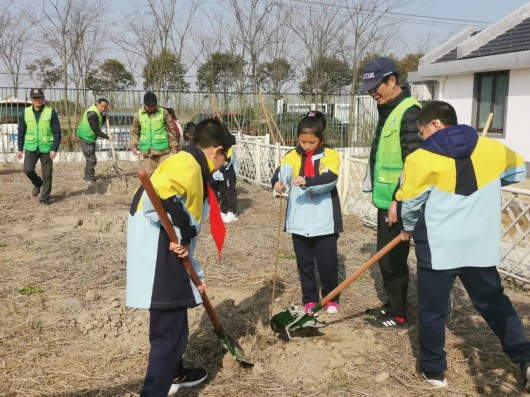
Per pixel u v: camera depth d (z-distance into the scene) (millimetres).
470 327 4082
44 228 7238
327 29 19344
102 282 5090
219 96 16484
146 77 20234
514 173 3137
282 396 3166
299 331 3982
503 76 13117
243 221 7844
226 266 5594
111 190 10234
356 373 3422
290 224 4258
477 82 13750
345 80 20500
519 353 3191
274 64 19328
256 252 6125
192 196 2807
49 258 5809
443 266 3053
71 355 3631
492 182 3064
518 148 12828
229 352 3516
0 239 6605
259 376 3371
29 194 9719
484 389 3248
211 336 3863
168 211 2756
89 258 5820
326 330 4047
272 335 3889
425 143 3086
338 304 4512
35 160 8750
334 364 3496
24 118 8641
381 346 3746
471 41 13914
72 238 6684
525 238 5141
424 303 3178
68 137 15336
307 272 4324
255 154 11391
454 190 3025
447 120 3201
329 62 19656
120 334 3922
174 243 2820
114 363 3525
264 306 4496
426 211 3092
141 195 2965
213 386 3268
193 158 2844
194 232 2842
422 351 3273
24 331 3967
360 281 5180
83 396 3150
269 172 10891
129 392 3188
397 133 3795
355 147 17266
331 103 17625
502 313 3160
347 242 6617
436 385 3254
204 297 3143
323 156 4121
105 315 4152
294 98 17109
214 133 2963
